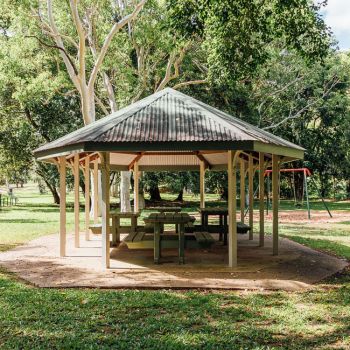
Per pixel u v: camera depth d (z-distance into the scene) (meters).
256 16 10.44
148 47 22.25
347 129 36.94
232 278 8.29
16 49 19.59
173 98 10.46
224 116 10.27
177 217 9.96
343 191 44.06
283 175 41.12
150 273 8.68
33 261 10.06
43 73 20.55
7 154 31.09
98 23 22.11
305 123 36.88
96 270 8.98
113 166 16.47
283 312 6.19
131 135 8.44
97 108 30.39
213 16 10.17
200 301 6.70
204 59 26.56
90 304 6.48
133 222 12.63
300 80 30.58
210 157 15.82
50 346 4.89
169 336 5.16
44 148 9.97
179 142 8.25
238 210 29.61
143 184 29.08
